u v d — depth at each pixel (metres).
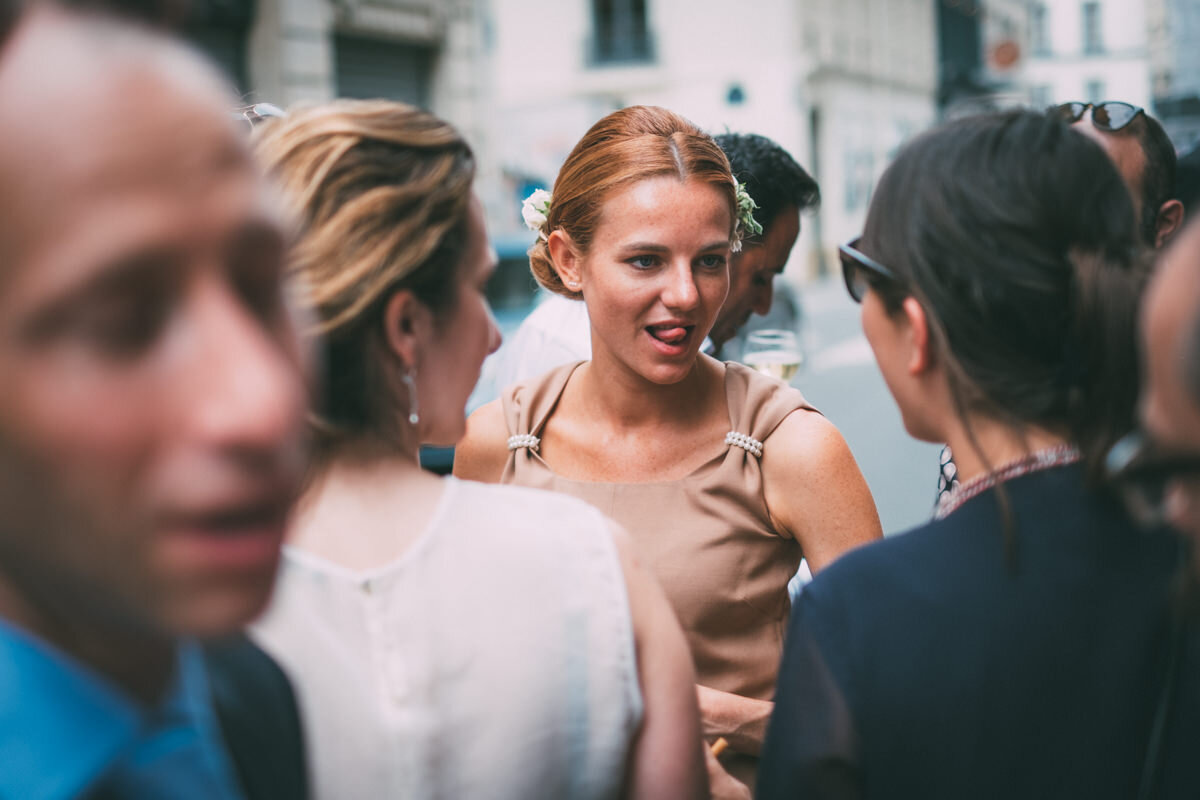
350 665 0.85
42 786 0.44
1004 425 0.96
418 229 0.88
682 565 1.58
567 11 25.88
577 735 0.90
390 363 0.92
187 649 0.55
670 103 25.38
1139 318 0.90
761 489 1.61
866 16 28.56
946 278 0.95
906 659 0.90
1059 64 38.09
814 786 0.92
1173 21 11.41
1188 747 0.88
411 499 0.91
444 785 0.86
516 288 6.79
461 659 0.87
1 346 0.34
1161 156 1.81
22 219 0.33
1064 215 0.93
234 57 12.27
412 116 0.93
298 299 0.81
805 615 0.96
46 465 0.34
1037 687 0.88
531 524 0.93
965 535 0.94
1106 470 0.89
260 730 0.66
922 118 33.06
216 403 0.35
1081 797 0.87
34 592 0.40
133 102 0.34
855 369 10.51
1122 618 0.88
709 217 1.54
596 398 1.72
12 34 0.34
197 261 0.35
